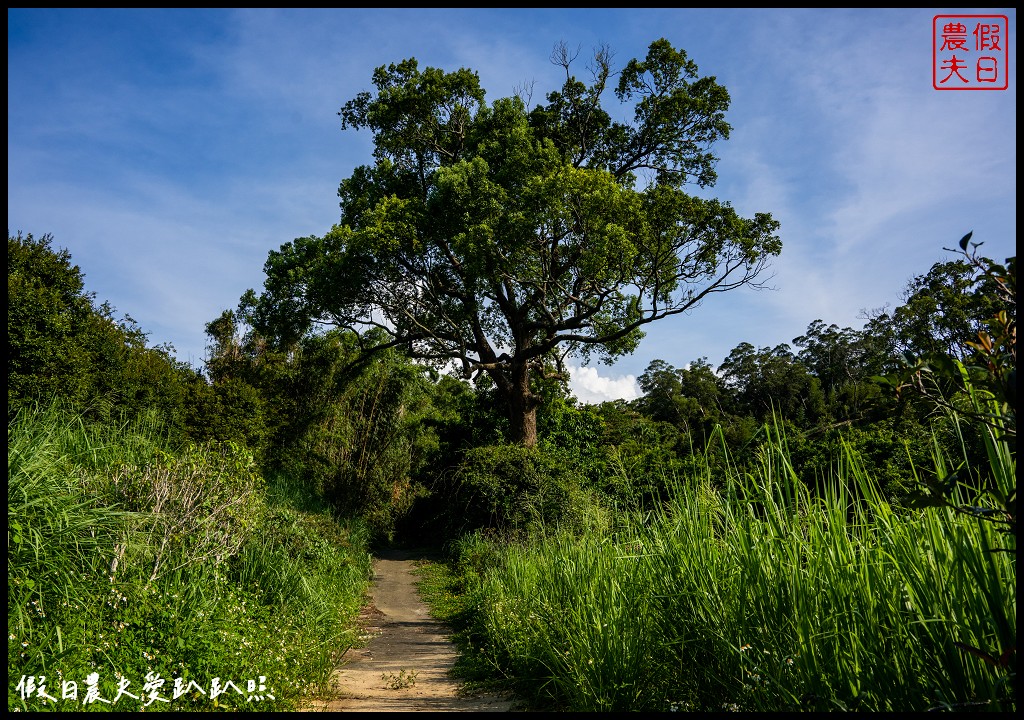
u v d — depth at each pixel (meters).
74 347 11.94
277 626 6.71
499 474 19.77
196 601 5.66
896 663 2.65
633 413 33.25
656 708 3.85
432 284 24.36
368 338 26.23
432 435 30.47
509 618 7.52
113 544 5.41
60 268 13.76
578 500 15.74
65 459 6.20
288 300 23.66
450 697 5.84
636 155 26.42
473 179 21.86
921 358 2.05
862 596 2.86
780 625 3.22
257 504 8.82
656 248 21.36
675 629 4.11
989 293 2.00
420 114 25.05
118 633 4.51
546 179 21.12
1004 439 1.89
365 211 24.77
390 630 10.84
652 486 5.08
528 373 26.50
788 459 3.56
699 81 24.72
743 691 3.36
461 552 17.97
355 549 17.66
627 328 22.53
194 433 17.38
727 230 21.03
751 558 3.47
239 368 25.88
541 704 5.27
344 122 26.03
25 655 3.79
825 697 2.77
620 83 25.06
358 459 27.16
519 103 25.03
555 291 23.48
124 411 11.30
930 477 2.12
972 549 2.38
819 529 3.21
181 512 6.85
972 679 2.38
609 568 5.24
